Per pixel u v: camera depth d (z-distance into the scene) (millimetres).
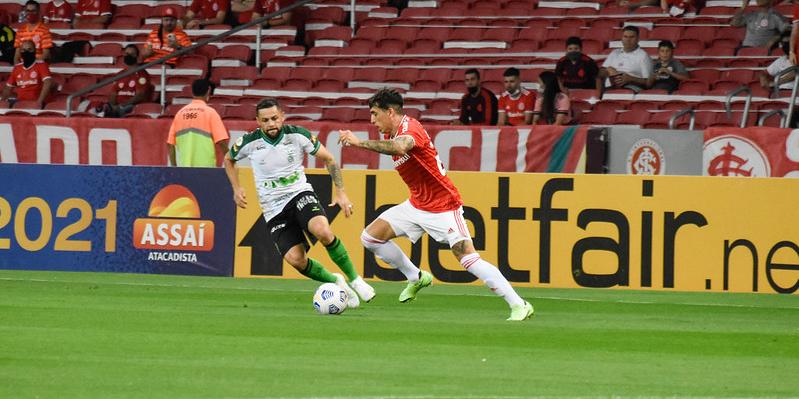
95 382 21891
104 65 74750
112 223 50688
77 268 50969
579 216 46312
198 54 74938
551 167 51969
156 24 81000
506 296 33781
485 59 70500
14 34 78500
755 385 22562
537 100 58875
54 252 51219
